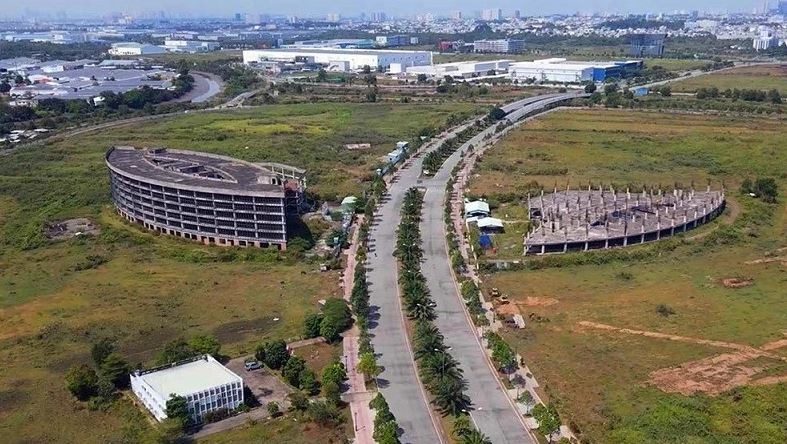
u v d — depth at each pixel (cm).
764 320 14762
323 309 15450
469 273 18162
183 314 15975
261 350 13500
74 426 11544
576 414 11556
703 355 13350
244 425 11512
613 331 14538
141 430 11331
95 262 19188
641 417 11312
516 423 11419
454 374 12362
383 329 14938
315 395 12356
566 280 17550
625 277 17600
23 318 15800
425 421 11531
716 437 10744
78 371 12425
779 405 11512
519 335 14500
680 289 16712
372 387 12600
